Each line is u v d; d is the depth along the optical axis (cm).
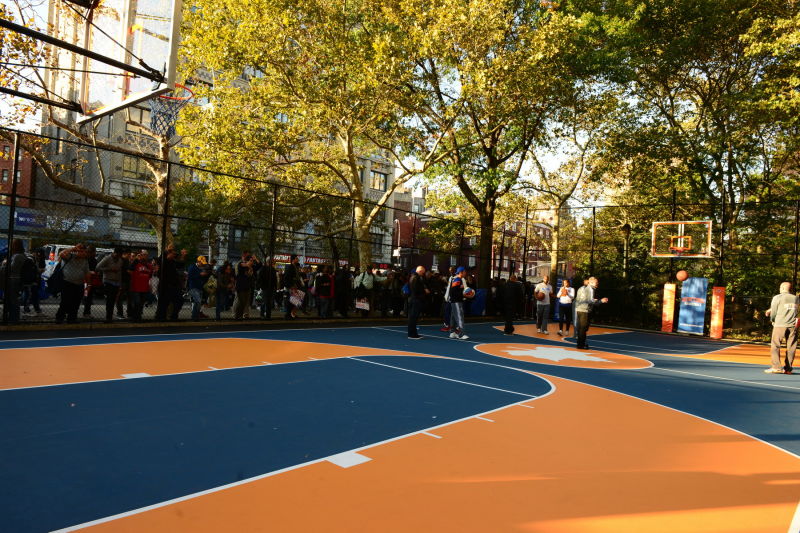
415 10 1633
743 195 2327
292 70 1773
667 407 740
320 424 535
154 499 335
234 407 581
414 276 1421
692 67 2284
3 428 459
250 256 1549
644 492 399
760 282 2181
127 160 3269
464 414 617
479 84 1636
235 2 1673
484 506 355
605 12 2166
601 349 1470
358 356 1025
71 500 326
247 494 351
